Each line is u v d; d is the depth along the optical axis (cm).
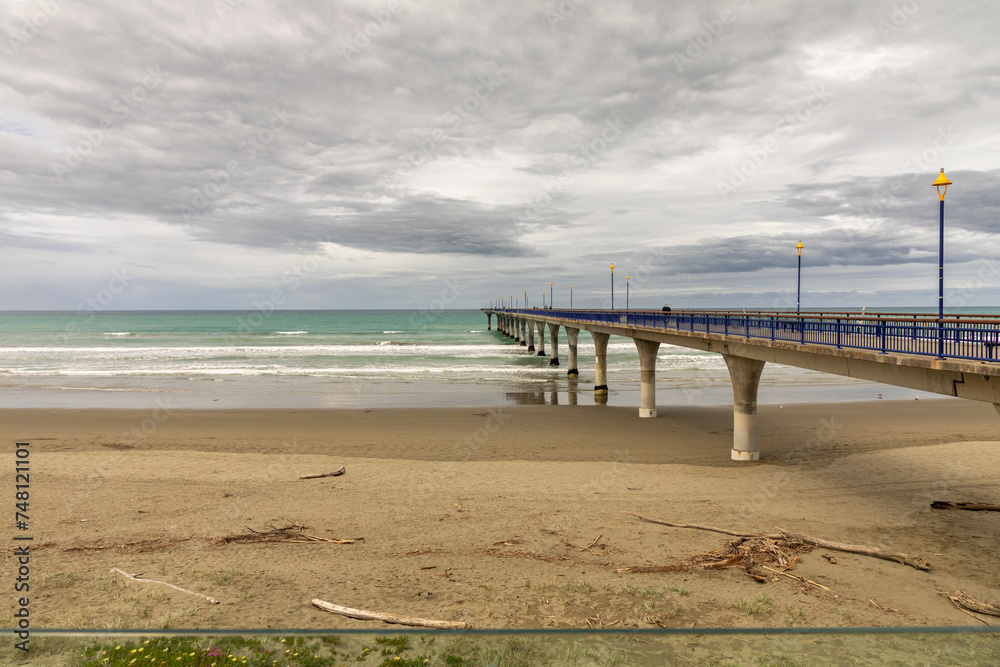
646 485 1534
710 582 945
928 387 1084
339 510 1330
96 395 3350
